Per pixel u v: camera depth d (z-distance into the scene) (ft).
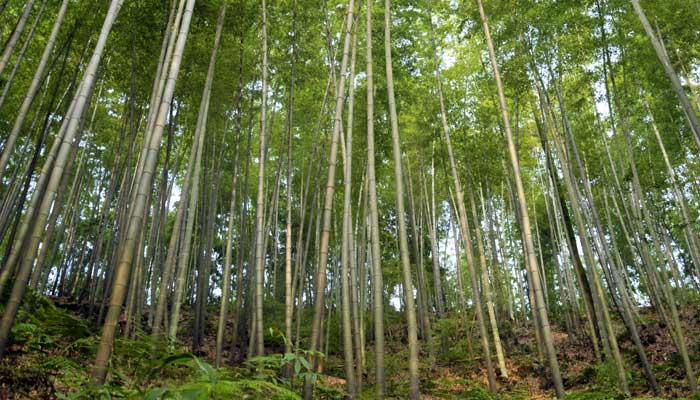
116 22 25.22
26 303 13.79
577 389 25.30
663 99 34.09
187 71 27.30
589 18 29.17
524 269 61.57
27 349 12.16
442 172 46.93
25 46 22.26
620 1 27.91
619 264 39.78
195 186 21.56
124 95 36.06
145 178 10.82
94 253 33.32
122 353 10.74
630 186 40.19
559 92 31.22
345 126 32.94
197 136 21.29
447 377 30.19
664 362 26.45
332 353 35.32
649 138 40.91
